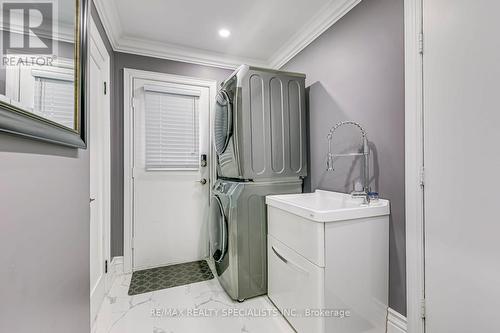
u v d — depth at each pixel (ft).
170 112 8.38
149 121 8.09
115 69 7.62
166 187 8.30
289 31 7.23
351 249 4.38
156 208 8.16
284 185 6.64
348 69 5.81
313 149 7.08
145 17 6.51
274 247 5.73
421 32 4.11
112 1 5.80
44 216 2.27
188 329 5.01
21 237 1.88
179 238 8.47
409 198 4.34
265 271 6.28
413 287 4.28
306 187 7.38
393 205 4.71
